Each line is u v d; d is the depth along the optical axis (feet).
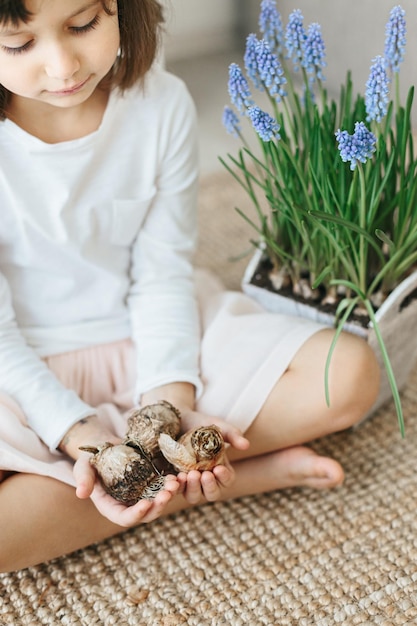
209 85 5.46
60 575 2.75
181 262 3.15
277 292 3.19
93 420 2.79
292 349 2.86
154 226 3.10
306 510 2.93
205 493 2.57
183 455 2.48
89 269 3.01
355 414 2.84
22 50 2.42
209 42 5.84
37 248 2.91
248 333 2.99
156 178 3.01
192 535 2.86
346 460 3.10
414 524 2.86
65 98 2.56
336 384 2.78
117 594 2.69
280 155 3.00
